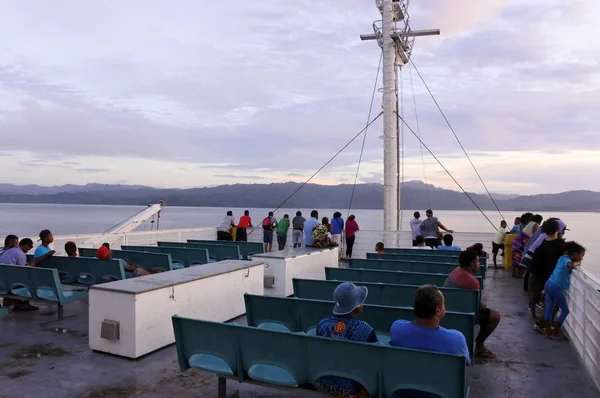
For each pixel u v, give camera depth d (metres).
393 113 15.20
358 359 3.32
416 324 3.37
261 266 7.75
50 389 4.45
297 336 3.51
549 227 7.12
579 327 5.67
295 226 16.17
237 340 3.78
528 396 4.45
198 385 4.60
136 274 7.72
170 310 5.77
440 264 8.38
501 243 13.18
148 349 5.43
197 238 16.27
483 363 5.38
